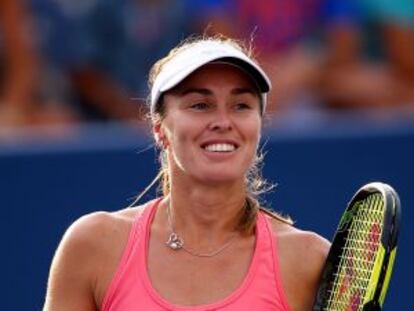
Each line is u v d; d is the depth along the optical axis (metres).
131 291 17.12
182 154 16.97
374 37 39.62
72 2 37.69
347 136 33.09
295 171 32.72
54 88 37.47
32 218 32.69
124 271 17.23
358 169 33.19
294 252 17.36
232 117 16.86
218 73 16.75
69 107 37.59
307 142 32.78
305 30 39.16
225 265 17.23
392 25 39.78
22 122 36.59
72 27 37.62
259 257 17.19
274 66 38.69
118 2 37.81
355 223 17.75
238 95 16.88
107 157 32.56
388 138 33.38
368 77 39.28
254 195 18.11
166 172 18.11
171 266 17.30
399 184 33.41
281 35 38.88
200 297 17.03
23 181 32.69
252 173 18.55
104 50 37.81
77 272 17.58
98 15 37.72
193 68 16.62
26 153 32.69
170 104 17.08
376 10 39.66
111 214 17.81
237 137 16.89
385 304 32.97
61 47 37.56
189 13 38.44
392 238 16.83
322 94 38.94
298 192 32.72
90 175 32.59
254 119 16.95
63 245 17.72
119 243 17.48
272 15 38.78
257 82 16.88
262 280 17.06
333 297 17.50
